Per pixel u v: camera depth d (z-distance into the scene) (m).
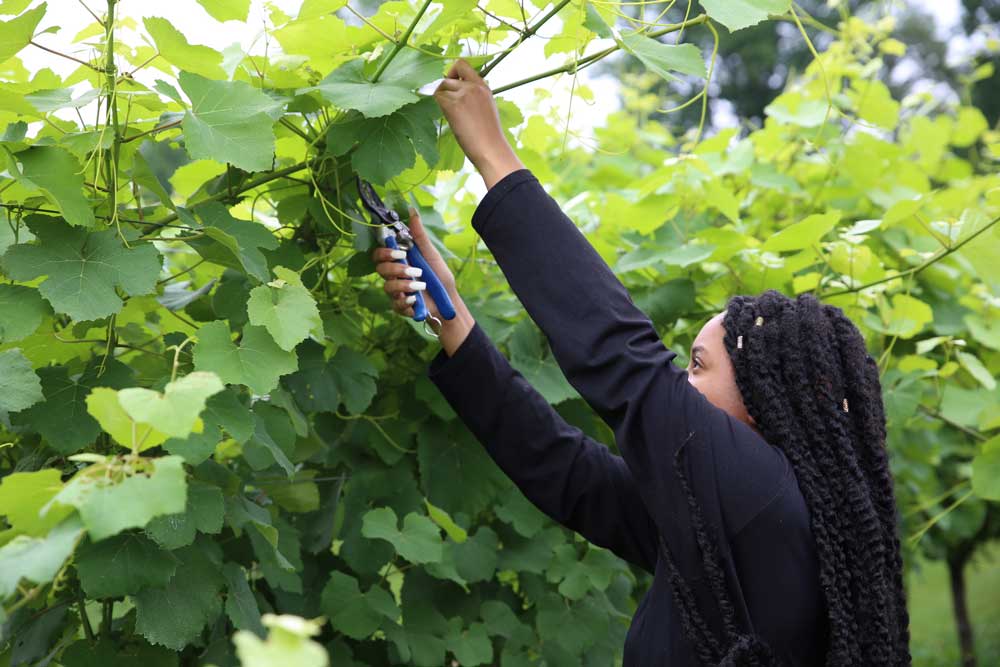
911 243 2.59
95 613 1.54
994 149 1.98
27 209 1.21
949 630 6.51
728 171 2.59
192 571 1.24
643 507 1.43
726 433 1.19
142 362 1.49
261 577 1.72
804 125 2.71
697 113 11.76
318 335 1.20
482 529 1.78
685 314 2.12
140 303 1.46
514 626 1.78
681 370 1.25
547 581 1.89
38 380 1.12
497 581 1.86
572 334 1.25
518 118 1.51
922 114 3.28
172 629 1.19
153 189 1.34
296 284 1.21
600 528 1.47
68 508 0.84
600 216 2.33
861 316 2.21
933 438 3.22
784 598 1.15
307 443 1.68
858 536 1.18
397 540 1.53
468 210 2.25
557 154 3.05
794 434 1.22
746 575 1.16
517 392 1.50
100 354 1.27
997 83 11.23
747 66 11.83
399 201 1.61
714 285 2.20
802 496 1.19
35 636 1.29
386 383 1.84
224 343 1.16
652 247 2.16
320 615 1.71
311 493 1.64
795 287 2.16
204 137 1.17
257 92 1.22
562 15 1.49
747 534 1.16
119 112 1.31
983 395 2.40
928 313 2.19
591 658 1.88
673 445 1.18
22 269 1.12
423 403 1.81
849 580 1.16
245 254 1.30
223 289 1.45
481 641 1.71
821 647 1.18
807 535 1.17
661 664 1.21
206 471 1.35
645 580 2.12
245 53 1.46
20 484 0.84
